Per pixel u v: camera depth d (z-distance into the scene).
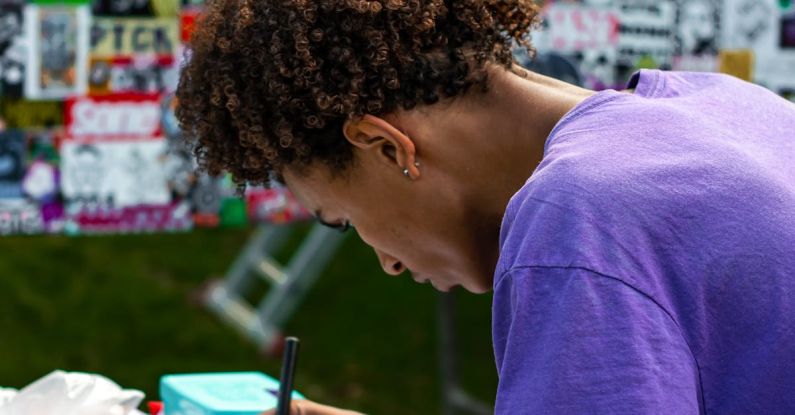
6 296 4.94
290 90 1.30
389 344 4.82
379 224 1.40
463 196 1.35
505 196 1.34
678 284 1.10
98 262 5.23
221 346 4.73
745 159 1.19
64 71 2.70
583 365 1.05
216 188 2.85
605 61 2.97
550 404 1.06
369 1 1.27
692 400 1.06
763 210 1.15
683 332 1.10
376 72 1.28
